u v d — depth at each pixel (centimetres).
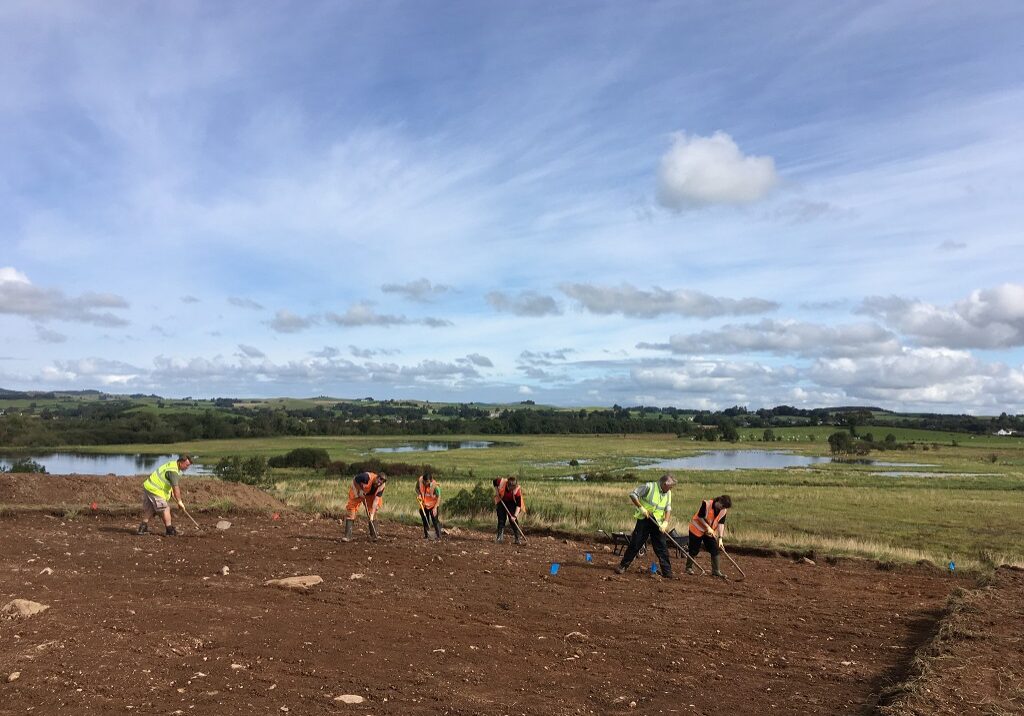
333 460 6162
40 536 1213
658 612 916
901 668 690
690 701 584
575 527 1792
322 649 660
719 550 1228
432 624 786
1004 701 560
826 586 1177
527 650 711
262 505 1916
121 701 504
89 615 712
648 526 1195
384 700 542
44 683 525
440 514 2019
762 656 728
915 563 1481
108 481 1866
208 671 577
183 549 1163
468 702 550
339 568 1085
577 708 554
